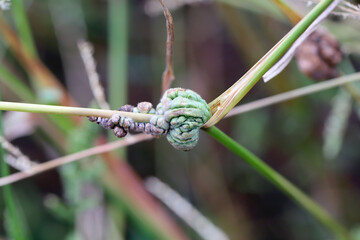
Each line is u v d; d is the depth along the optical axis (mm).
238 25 276
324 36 193
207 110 147
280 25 281
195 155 295
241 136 294
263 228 295
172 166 298
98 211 231
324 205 279
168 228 231
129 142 189
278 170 299
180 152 295
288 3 187
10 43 225
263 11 243
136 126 146
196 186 295
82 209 222
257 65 151
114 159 229
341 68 217
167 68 174
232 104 151
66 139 234
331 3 153
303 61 196
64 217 226
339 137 228
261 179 299
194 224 217
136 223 245
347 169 282
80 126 220
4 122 222
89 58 209
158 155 299
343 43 213
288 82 275
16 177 188
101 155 223
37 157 299
